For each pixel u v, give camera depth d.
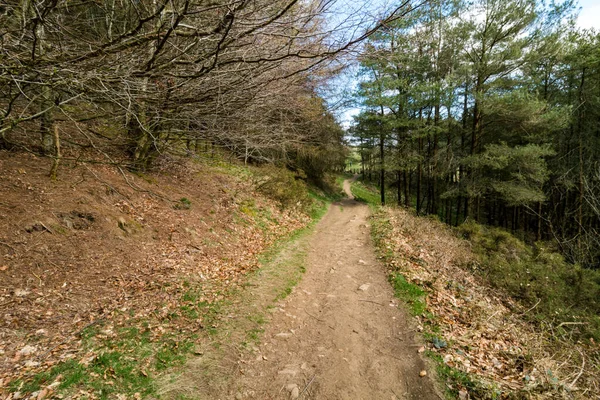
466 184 15.42
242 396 3.30
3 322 3.63
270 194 13.95
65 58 2.93
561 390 3.33
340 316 5.16
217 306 5.04
